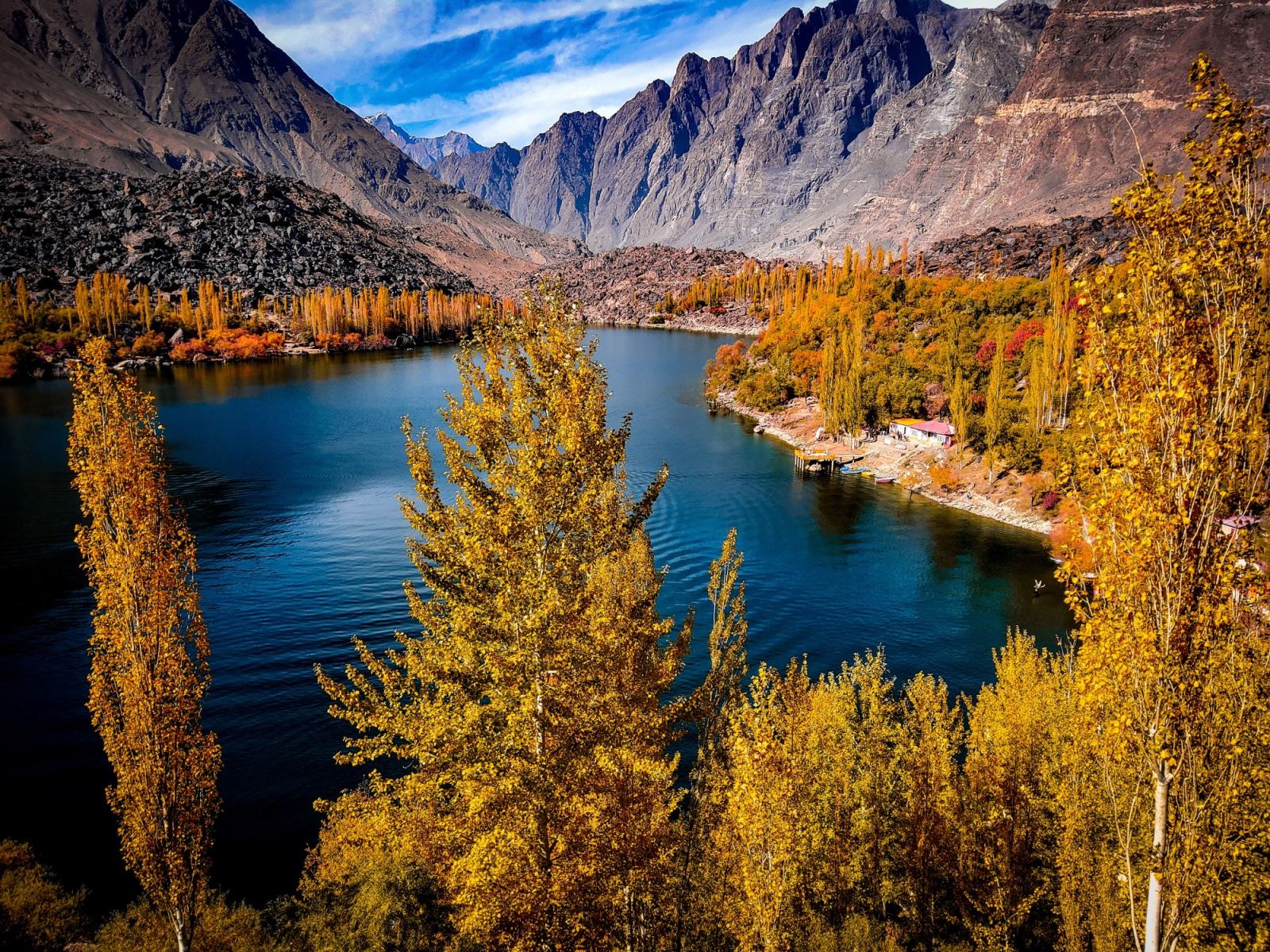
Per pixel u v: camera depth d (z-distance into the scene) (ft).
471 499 48.01
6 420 367.25
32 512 236.02
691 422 437.17
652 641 53.83
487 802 45.47
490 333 48.37
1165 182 31.35
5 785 114.21
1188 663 31.60
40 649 156.46
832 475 319.06
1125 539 32.96
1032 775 76.02
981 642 172.65
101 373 56.34
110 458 57.06
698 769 77.51
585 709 47.88
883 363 391.45
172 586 60.08
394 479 295.69
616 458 50.70
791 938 59.00
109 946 74.90
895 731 91.25
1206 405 30.53
